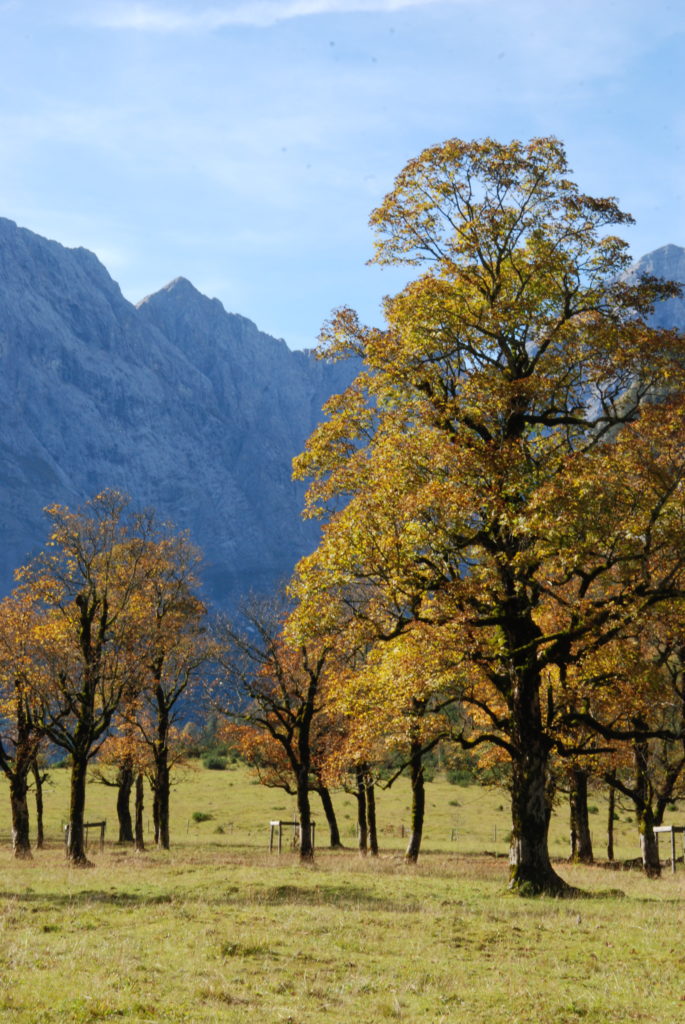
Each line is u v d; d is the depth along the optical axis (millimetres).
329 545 23297
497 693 31312
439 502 21734
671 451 22328
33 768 53562
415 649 23906
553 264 25438
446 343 25797
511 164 25172
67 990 10461
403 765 38469
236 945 13898
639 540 22688
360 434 26391
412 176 26375
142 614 40219
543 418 25719
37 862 35812
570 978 13039
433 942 15391
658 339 23984
